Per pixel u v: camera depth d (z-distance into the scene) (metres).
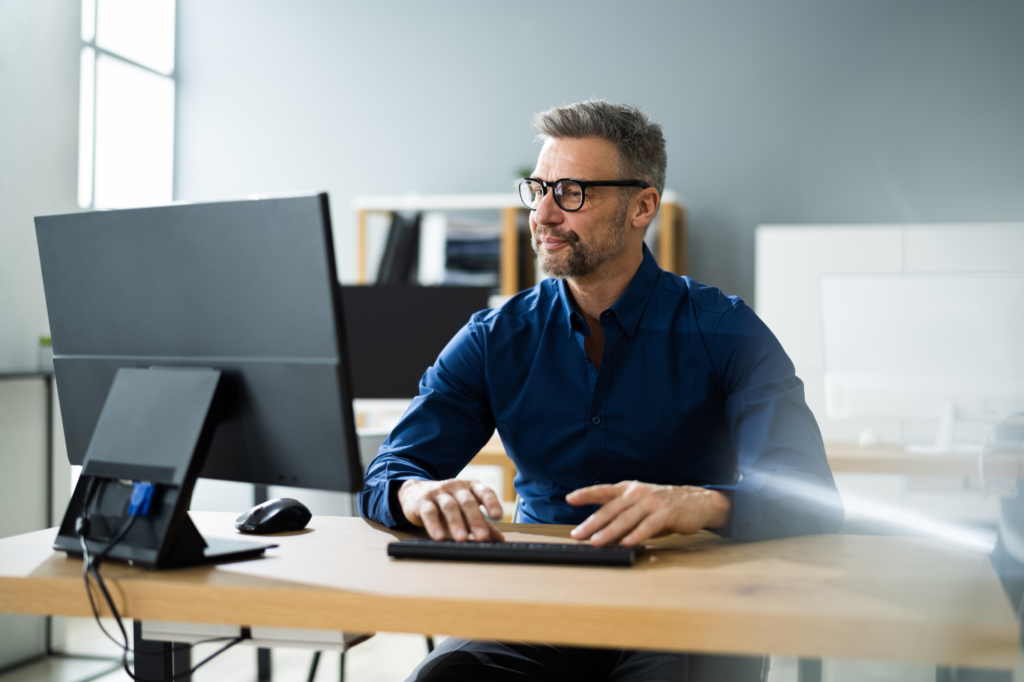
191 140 4.71
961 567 0.93
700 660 1.13
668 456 1.37
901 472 2.31
